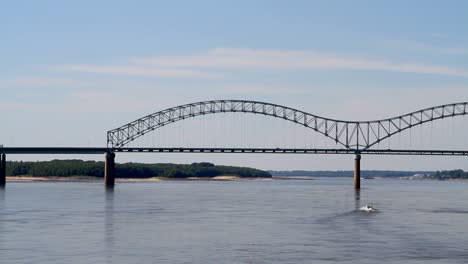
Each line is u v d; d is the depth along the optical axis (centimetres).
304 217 12688
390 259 7831
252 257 7881
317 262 7606
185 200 18562
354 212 14000
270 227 10838
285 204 16838
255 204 16788
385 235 9844
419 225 11262
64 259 7694
